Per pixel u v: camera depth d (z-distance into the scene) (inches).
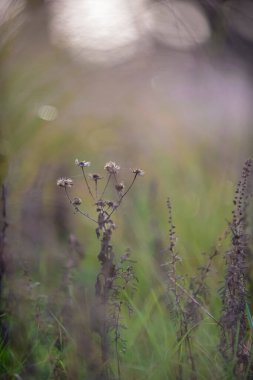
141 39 319.3
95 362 175.2
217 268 215.8
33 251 251.6
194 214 294.5
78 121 325.1
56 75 291.1
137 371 181.2
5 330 199.0
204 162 354.3
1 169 231.8
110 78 336.2
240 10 307.3
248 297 188.5
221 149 358.3
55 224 275.6
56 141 298.5
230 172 300.8
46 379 183.9
